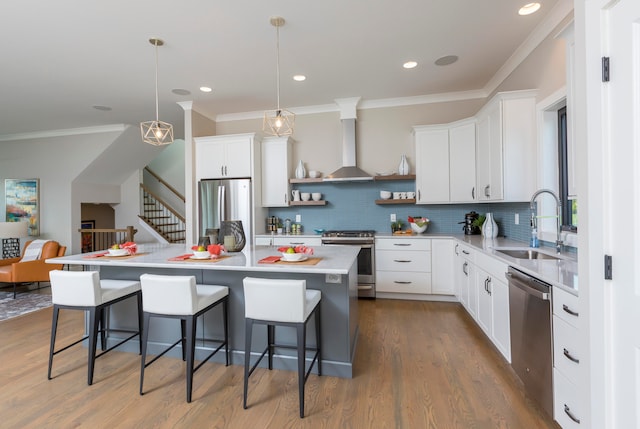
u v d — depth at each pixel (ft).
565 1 7.88
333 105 15.71
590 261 4.19
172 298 6.72
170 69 11.43
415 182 14.57
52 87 12.91
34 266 15.14
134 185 24.16
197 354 8.50
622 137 3.71
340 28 9.02
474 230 13.62
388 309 12.43
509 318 7.25
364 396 6.77
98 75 11.83
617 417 3.89
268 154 15.69
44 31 8.84
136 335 8.92
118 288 8.04
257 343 8.13
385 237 13.64
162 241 24.11
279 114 8.98
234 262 7.58
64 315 12.23
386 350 8.89
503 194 9.89
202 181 15.06
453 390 6.94
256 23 8.69
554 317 5.51
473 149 12.72
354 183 15.74
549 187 9.20
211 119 16.81
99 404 6.56
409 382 7.27
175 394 6.90
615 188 3.82
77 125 19.10
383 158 15.28
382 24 8.86
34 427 5.89
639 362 3.58
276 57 10.66
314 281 7.76
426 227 14.44
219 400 6.68
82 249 23.50
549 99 8.78
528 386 6.37
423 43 9.93
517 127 9.70
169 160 28.19
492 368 7.84
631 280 3.65
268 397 6.77
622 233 3.75
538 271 6.21
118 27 8.73
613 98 3.82
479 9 8.25
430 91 14.16
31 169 21.03
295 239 14.39
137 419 6.09
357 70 11.82
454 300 13.34
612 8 3.80
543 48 9.04
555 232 8.85
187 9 8.00
